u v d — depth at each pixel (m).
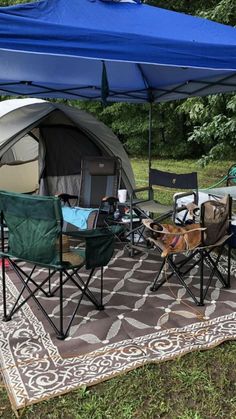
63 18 2.80
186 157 14.36
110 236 2.68
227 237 3.15
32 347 2.48
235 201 4.46
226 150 7.50
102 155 5.61
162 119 13.96
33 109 5.16
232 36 3.38
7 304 3.06
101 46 2.52
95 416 1.92
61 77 4.88
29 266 3.84
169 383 2.16
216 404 2.00
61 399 2.03
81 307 3.00
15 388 2.11
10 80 4.91
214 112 7.36
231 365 2.31
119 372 2.23
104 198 4.34
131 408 1.97
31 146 5.94
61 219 2.40
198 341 2.53
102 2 3.25
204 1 8.63
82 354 2.40
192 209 3.71
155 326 2.72
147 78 5.17
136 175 10.55
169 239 3.10
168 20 3.43
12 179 5.84
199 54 2.82
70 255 2.84
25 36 2.29
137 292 3.27
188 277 3.57
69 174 5.50
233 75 4.41
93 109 13.59
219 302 3.08
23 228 2.53
